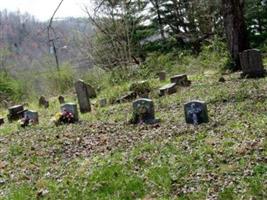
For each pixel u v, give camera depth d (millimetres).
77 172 8773
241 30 20688
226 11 20750
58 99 26453
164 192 7293
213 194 6934
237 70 20672
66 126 14016
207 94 15383
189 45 39750
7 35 39656
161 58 33281
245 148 8398
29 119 16094
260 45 35281
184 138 9977
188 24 41312
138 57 39281
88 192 7699
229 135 9523
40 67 40281
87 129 12945
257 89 14320
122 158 9203
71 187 8023
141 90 19609
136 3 37906
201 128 10672
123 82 25500
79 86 17375
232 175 7434
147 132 11375
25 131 14547
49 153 10852
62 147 11211
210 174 7602
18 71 42562
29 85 41250
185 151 8961
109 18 32562
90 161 9445
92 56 32969
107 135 11820
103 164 8953
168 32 42969
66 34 33781
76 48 35156
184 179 7594
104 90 24938
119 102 19156
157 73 28016
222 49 25922
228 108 12445
